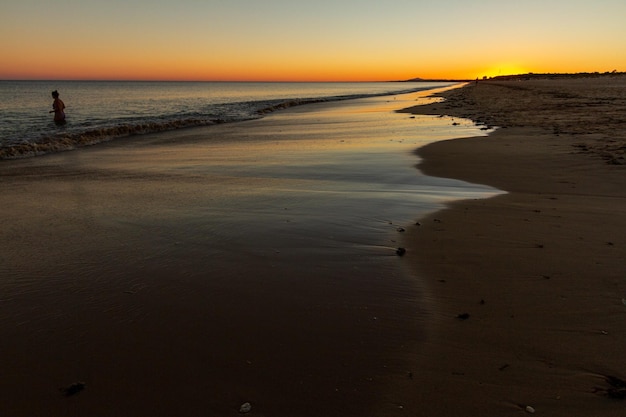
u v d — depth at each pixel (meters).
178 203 6.59
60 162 10.65
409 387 2.56
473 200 6.56
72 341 3.11
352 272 4.16
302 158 10.53
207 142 14.30
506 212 5.89
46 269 4.29
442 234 5.11
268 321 3.31
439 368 2.72
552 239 4.80
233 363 2.82
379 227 5.41
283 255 4.57
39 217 5.98
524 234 4.99
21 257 4.59
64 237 5.18
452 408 2.38
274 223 5.59
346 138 14.44
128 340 3.10
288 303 3.58
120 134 16.42
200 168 9.48
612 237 4.80
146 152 12.22
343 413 2.37
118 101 49.03
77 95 67.94
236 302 3.61
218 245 4.86
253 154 11.39
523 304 3.45
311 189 7.43
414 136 14.21
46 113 29.22
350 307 3.52
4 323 3.35
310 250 4.70
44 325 3.32
